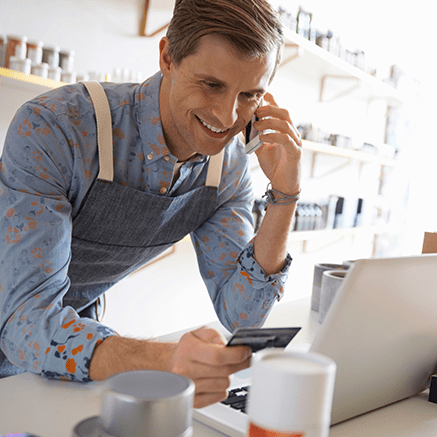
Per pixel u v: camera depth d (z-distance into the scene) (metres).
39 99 0.97
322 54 3.01
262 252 1.12
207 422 0.65
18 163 0.91
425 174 4.73
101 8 2.16
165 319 2.80
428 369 0.79
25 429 0.59
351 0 3.86
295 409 0.36
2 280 0.84
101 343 0.73
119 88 1.08
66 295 1.19
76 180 1.00
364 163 4.42
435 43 4.70
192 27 0.88
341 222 3.64
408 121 4.71
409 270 0.64
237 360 0.59
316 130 3.24
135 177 1.09
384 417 0.72
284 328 0.56
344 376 0.63
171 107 0.99
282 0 3.11
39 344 0.76
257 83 0.91
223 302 1.18
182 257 2.84
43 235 0.86
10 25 1.83
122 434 0.35
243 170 1.29
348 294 0.58
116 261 1.21
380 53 4.39
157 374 0.40
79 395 0.71
